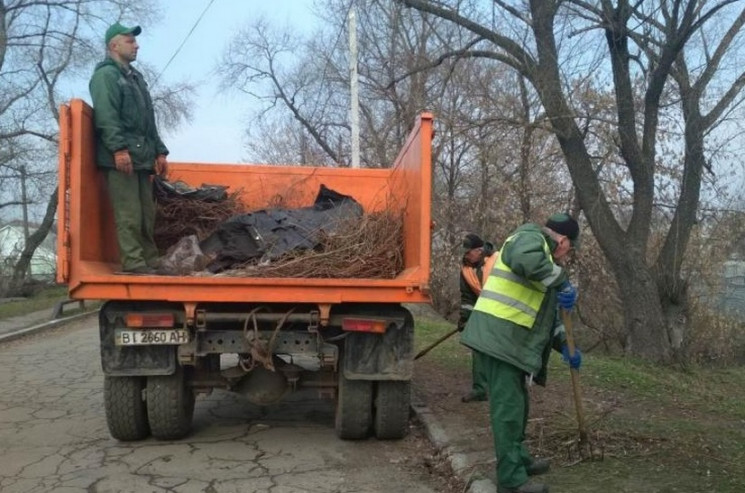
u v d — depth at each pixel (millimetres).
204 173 7547
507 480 4461
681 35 12508
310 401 7746
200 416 7059
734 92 13797
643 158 13562
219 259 6191
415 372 8766
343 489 5023
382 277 6199
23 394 8328
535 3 12789
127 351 5629
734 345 17328
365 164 24984
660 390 7789
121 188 5902
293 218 6523
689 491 4484
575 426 5844
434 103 17375
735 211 16297
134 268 5914
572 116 12758
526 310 4477
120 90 5898
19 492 4895
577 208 17359
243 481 5152
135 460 5613
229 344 5598
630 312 13688
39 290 31594
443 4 13797
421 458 5738
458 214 19188
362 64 22859
